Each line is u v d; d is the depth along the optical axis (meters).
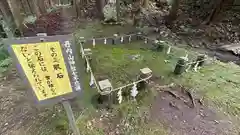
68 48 2.60
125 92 5.21
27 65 2.50
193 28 11.11
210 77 6.25
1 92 5.04
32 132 4.05
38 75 2.63
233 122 4.64
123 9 12.94
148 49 7.98
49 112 4.56
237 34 10.18
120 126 4.32
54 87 2.82
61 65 2.68
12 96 4.93
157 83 5.80
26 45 2.36
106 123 4.37
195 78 6.14
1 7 7.20
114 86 5.48
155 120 4.54
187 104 5.09
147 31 10.47
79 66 2.85
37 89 2.74
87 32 10.02
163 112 4.78
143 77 5.21
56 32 9.92
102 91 4.48
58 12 12.73
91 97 5.06
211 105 5.11
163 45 7.71
